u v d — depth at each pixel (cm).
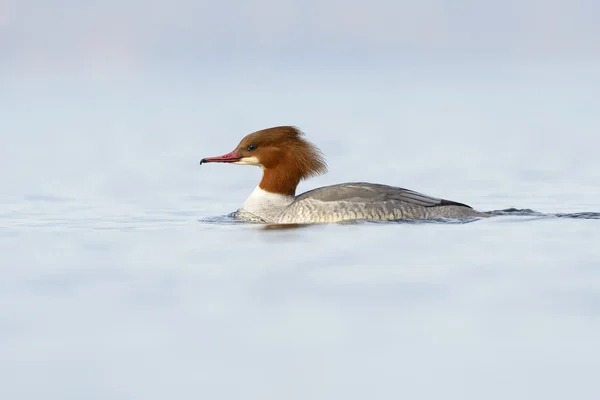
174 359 986
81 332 1056
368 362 980
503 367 966
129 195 2122
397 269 1302
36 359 988
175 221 1752
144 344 1025
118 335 1048
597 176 2362
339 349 1009
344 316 1103
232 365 974
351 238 1507
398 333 1050
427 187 2234
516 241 1463
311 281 1245
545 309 1116
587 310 1109
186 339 1035
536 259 1345
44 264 1363
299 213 1677
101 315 1111
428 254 1387
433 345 1014
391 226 1598
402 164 2694
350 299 1165
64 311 1128
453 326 1068
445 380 938
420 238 1496
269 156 1748
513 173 2452
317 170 1772
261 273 1291
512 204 1959
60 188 2230
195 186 2288
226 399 905
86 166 2677
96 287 1229
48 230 1653
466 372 957
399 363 974
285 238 1518
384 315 1105
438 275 1267
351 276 1269
